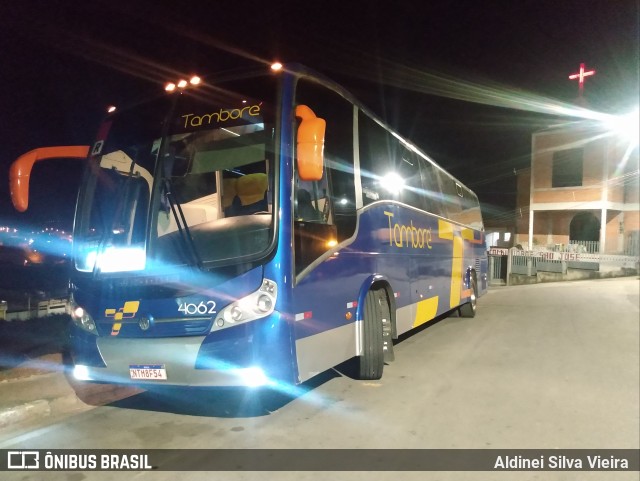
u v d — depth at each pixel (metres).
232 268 4.43
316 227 5.17
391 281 7.14
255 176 4.84
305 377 4.81
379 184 6.98
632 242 25.91
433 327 11.41
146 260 4.75
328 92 5.75
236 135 4.96
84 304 4.98
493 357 8.27
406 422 5.25
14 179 5.12
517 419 5.38
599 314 13.20
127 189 5.19
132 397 6.15
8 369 6.38
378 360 6.56
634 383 6.72
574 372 7.29
